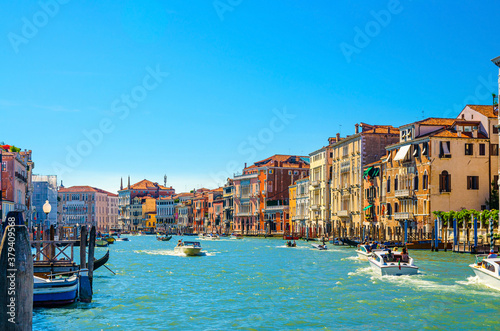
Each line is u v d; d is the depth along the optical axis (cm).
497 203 5953
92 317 2078
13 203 6744
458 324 1959
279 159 12362
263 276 3469
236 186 13225
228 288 2894
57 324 1955
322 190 9388
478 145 6094
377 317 2080
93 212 18938
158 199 18888
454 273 3366
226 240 10394
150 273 3694
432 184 6056
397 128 8175
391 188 6919
